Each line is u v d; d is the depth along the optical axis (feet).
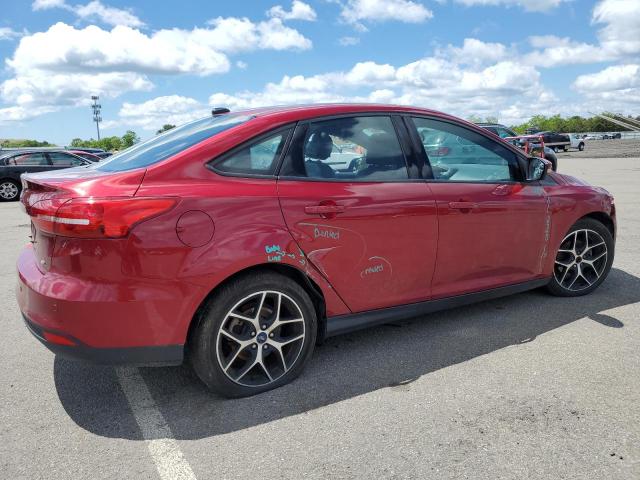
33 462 7.71
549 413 8.67
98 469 7.53
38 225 8.45
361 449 7.84
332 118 10.44
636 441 7.86
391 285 10.82
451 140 11.93
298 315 9.78
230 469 7.46
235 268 8.78
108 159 10.91
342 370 10.48
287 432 8.35
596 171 61.16
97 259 8.07
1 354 11.66
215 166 9.07
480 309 13.84
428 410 8.89
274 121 9.82
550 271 13.71
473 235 11.85
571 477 7.09
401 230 10.68
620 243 21.13
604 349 11.12
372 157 10.71
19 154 49.90
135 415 8.98
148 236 8.18
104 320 8.14
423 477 7.16
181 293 8.44
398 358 10.98
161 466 7.56
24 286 8.78
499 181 12.50
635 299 14.32
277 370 9.79
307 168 9.88
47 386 10.11
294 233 9.39
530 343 11.55
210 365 8.96
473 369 10.37
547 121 368.68
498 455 7.60
